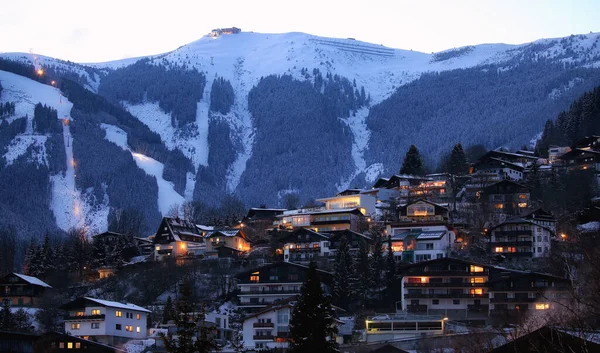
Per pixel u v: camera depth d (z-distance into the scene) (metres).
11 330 110.56
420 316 127.06
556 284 131.38
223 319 133.75
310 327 74.44
